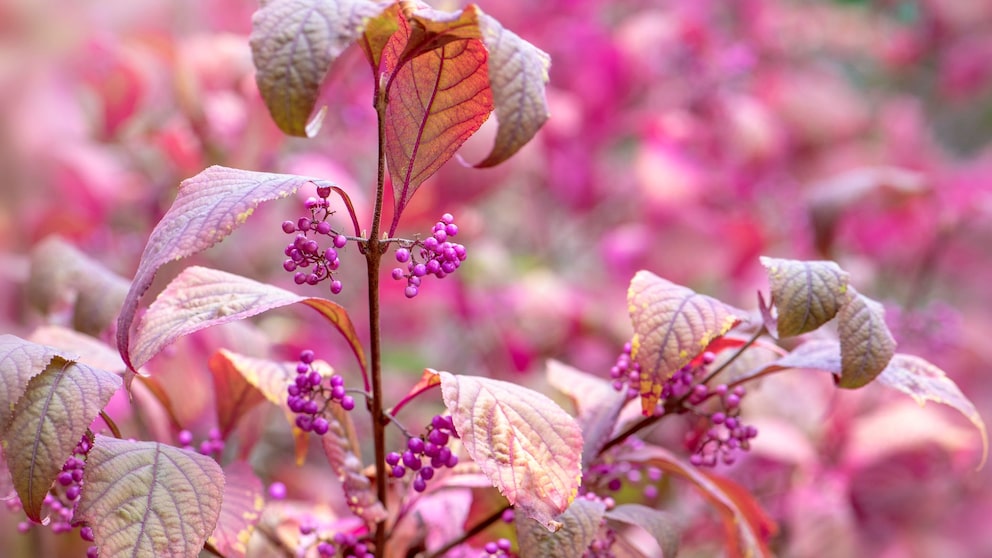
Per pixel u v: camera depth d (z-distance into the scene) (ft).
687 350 2.93
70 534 3.47
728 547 3.29
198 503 2.82
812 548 3.92
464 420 2.83
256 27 2.68
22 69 4.17
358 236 2.88
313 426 2.94
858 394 4.12
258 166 3.99
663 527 3.08
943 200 4.99
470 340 5.59
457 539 3.13
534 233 6.36
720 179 5.51
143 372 3.10
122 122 4.38
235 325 3.51
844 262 5.44
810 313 2.93
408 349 5.28
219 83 4.41
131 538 2.79
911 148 6.13
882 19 7.61
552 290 5.18
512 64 2.73
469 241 4.93
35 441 2.81
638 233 5.18
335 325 2.97
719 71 5.67
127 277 4.32
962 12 7.24
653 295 2.97
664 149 5.20
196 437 3.71
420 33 2.78
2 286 3.92
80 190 4.43
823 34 7.08
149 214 4.63
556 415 2.87
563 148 5.49
